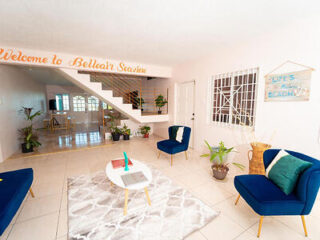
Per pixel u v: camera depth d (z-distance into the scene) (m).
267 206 1.43
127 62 4.12
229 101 3.19
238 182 1.82
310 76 2.01
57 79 6.39
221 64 3.25
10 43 2.79
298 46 2.10
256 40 2.59
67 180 2.56
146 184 1.79
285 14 1.91
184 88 4.43
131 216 1.77
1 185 1.66
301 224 1.67
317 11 1.84
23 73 4.86
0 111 3.36
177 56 3.61
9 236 1.51
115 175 1.97
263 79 2.53
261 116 2.60
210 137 3.63
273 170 1.73
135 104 5.81
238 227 1.63
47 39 2.62
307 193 1.40
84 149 4.25
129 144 4.76
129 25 2.17
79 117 9.07
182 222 1.69
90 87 3.89
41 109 7.16
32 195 2.11
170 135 3.72
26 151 3.93
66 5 1.70
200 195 2.17
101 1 1.63
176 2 1.66
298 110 2.15
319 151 2.00
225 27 2.24
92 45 2.92
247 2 1.67
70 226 1.63
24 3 1.65
